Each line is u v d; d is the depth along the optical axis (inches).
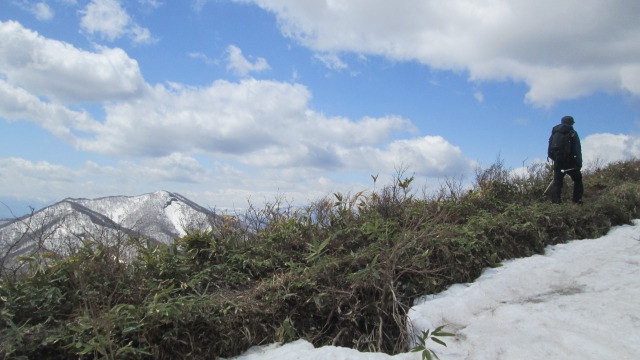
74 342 124.6
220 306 153.9
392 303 159.9
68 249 175.8
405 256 186.5
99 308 148.8
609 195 334.0
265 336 152.7
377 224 223.3
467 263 196.5
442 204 271.3
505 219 246.1
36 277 156.2
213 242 203.6
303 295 164.9
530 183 370.6
